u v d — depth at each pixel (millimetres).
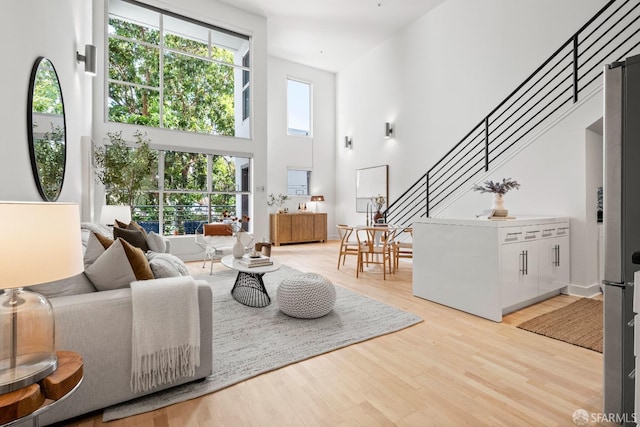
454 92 6066
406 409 1702
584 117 3814
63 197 3297
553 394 1834
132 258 1854
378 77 7914
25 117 2234
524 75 5008
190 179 6289
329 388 1897
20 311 1159
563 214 3996
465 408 1709
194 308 1816
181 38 6285
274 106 8625
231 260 3721
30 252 1050
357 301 3572
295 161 8938
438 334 2686
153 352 1688
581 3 4367
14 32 2061
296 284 3031
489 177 4812
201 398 1788
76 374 1195
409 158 7055
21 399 1004
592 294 3820
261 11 6664
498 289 2945
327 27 7160
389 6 6391
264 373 2062
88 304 1579
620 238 1563
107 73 5422
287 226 8336
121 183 4871
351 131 8883
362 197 8469
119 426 1553
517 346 2453
